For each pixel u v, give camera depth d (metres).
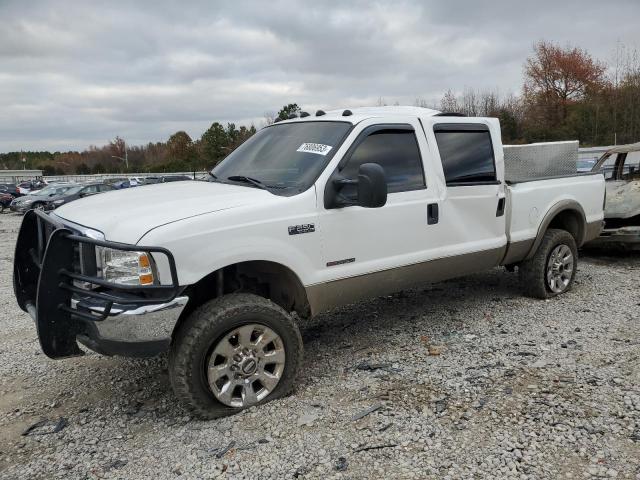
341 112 4.70
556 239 5.82
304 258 3.80
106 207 3.69
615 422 3.28
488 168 5.07
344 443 3.18
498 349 4.52
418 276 4.59
